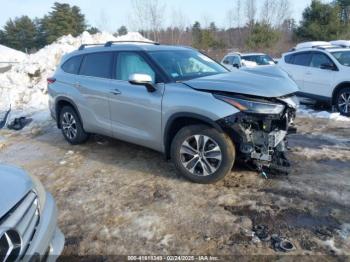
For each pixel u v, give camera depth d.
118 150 5.73
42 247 2.33
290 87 4.00
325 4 29.30
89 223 3.53
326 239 3.05
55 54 14.12
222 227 3.31
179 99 4.02
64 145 6.29
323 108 8.82
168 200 3.88
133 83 4.17
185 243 3.12
